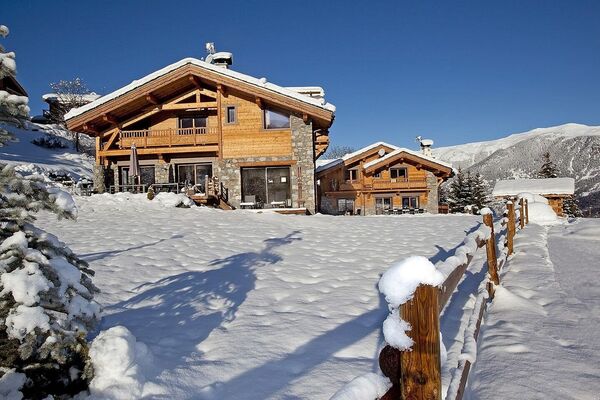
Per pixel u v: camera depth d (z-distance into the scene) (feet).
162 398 9.96
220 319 15.30
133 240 30.09
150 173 68.08
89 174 103.81
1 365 8.84
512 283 19.21
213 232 35.01
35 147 114.42
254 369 11.44
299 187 64.18
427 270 5.32
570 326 13.53
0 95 9.06
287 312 16.12
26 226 9.98
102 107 62.39
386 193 98.37
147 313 15.85
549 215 46.03
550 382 9.87
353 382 5.01
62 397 9.41
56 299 9.26
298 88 86.94
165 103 66.74
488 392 9.66
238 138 65.21
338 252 28.40
